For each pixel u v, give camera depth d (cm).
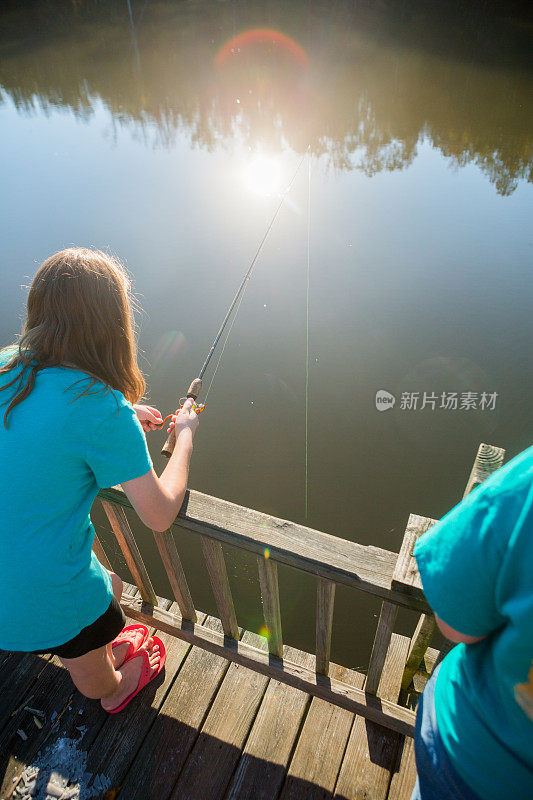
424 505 391
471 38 1709
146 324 573
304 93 1366
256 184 876
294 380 504
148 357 532
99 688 152
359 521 386
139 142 1093
